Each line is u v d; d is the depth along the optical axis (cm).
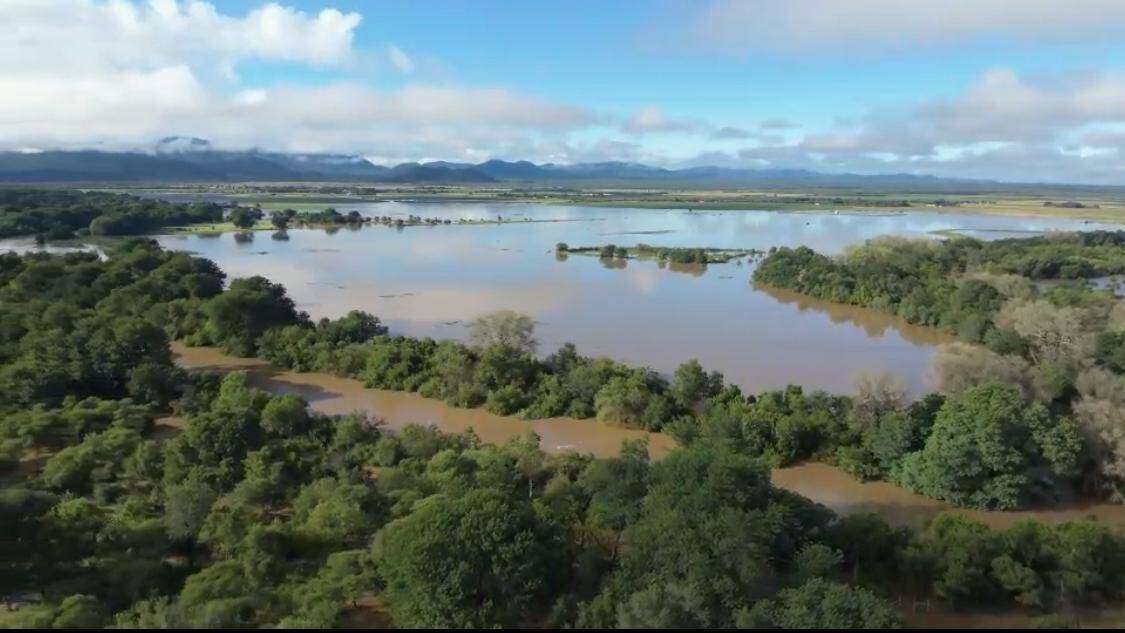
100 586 3997
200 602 3688
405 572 3762
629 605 3588
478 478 5047
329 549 4447
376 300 13150
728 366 9475
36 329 8538
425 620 3631
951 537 4556
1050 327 8838
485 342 8794
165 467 5428
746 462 4631
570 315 12262
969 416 5809
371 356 8681
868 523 4697
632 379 7575
